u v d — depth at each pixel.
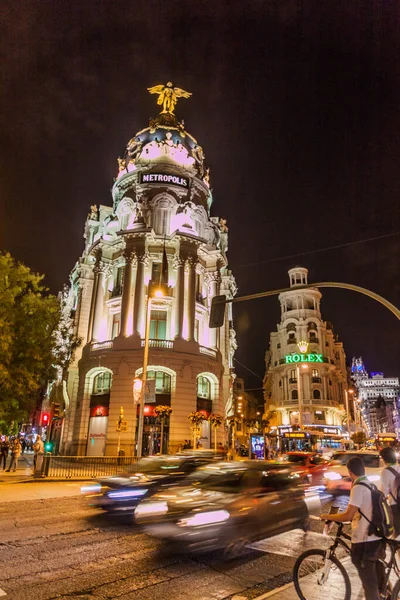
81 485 19.36
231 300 15.09
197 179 48.22
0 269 23.27
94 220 52.41
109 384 39.94
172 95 55.22
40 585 6.57
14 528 10.45
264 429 50.84
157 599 6.06
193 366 39.62
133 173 47.22
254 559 8.00
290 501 9.70
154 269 43.38
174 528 8.54
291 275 77.38
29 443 57.50
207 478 9.78
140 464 14.25
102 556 8.10
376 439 46.56
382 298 12.20
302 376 68.44
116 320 43.44
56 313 26.08
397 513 6.27
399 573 5.23
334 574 5.39
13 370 22.47
